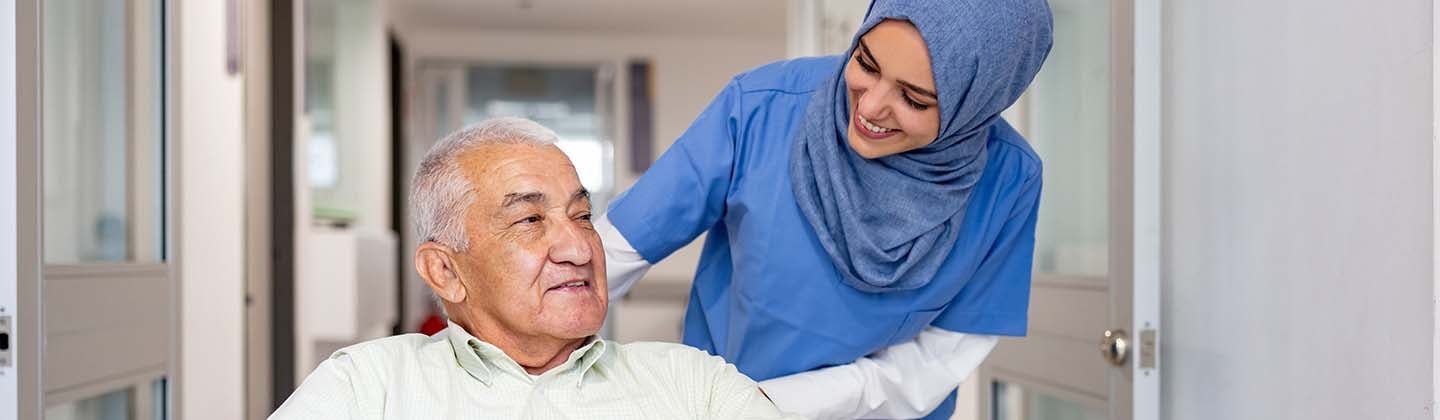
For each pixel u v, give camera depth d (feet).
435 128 23.97
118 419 6.95
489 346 4.22
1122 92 6.15
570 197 4.19
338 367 4.20
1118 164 6.18
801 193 4.91
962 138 4.62
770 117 5.10
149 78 7.45
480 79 24.11
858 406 5.20
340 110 16.84
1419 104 4.18
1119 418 6.15
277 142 13.35
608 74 24.30
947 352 5.45
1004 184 5.13
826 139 4.75
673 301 21.98
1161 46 6.31
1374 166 4.49
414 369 4.24
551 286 4.10
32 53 5.43
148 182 7.47
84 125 6.84
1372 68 4.49
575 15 22.25
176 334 7.61
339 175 16.75
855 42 4.35
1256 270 5.43
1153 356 6.05
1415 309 4.24
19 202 5.32
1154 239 6.06
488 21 22.84
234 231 11.09
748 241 5.11
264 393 12.09
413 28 23.39
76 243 6.70
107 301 6.64
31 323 5.41
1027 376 7.34
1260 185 5.37
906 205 4.77
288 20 13.41
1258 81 5.36
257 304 11.86
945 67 4.12
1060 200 7.16
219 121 11.06
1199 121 5.93
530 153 4.17
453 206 4.14
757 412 4.51
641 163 24.27
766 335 5.24
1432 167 4.09
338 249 13.69
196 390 11.01
